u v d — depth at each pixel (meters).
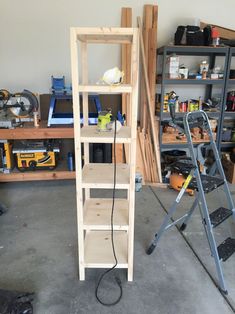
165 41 3.58
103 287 1.86
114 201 2.09
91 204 2.05
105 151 3.38
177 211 2.86
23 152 3.23
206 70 3.43
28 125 3.22
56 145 3.38
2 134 3.04
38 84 3.55
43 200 3.08
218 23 3.62
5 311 1.53
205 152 3.79
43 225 2.59
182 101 3.75
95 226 1.77
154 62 3.45
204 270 2.03
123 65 3.45
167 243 2.34
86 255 1.94
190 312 1.68
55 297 1.77
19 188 3.38
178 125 2.07
